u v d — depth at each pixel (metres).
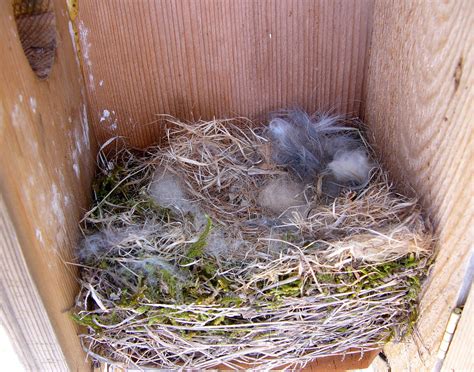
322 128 0.28
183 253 0.23
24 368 0.22
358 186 0.26
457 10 0.19
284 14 0.26
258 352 0.24
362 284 0.22
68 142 0.23
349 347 0.24
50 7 0.22
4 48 0.18
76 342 0.22
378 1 0.26
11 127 0.18
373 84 0.27
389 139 0.26
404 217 0.23
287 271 0.22
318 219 0.24
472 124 0.19
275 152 0.27
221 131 0.28
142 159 0.28
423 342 0.23
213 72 0.27
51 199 0.21
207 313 0.22
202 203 0.26
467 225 0.20
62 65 0.23
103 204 0.25
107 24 0.25
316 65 0.27
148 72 0.27
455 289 0.21
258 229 0.24
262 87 0.27
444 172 0.21
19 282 0.19
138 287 0.22
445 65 0.20
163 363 0.24
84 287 0.22
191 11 0.25
